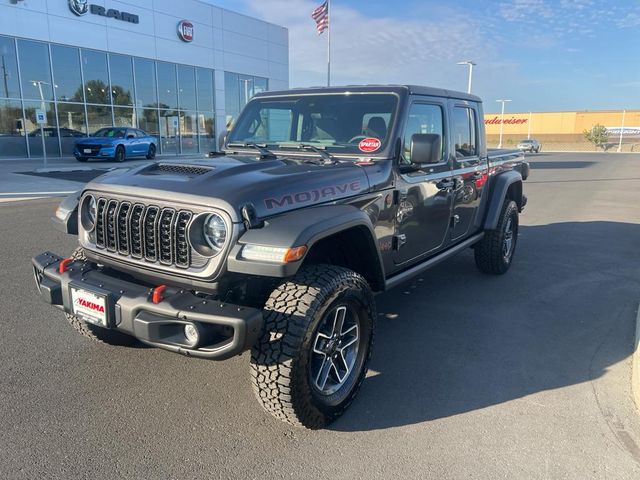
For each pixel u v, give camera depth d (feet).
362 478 8.70
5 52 68.74
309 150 13.24
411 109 13.47
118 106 83.51
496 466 9.05
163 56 88.58
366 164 12.26
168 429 9.98
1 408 10.52
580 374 12.53
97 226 10.84
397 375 12.39
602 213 38.27
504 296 18.20
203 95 97.09
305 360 9.25
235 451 9.35
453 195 15.96
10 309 15.76
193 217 9.30
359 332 10.86
